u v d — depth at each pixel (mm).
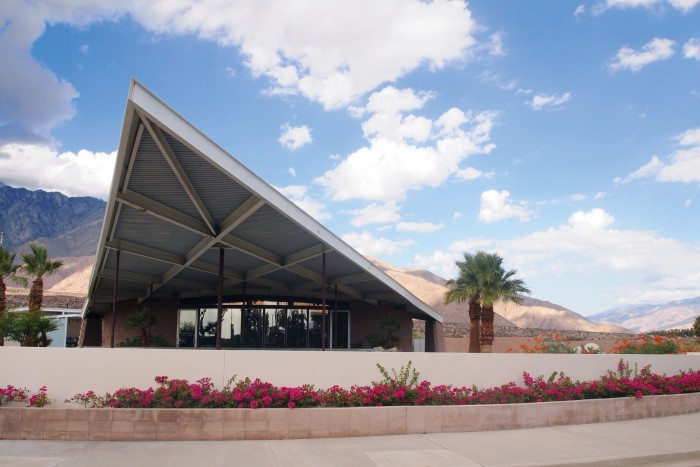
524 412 11484
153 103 10055
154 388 10633
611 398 12828
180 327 33531
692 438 10727
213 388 10859
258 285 29672
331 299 32781
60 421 9500
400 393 11078
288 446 9422
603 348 33812
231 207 15289
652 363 15141
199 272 26203
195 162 12258
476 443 9945
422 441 10031
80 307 62469
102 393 10523
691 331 42625
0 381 10336
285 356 11344
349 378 11648
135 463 8117
